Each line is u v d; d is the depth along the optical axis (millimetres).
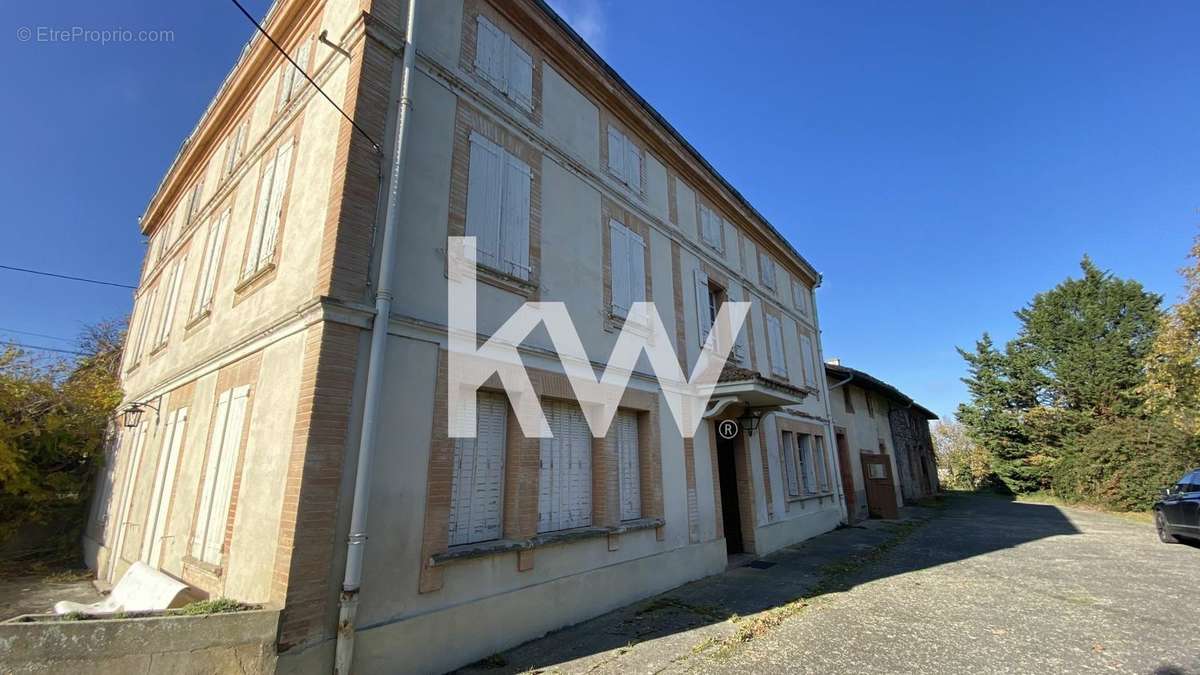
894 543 11758
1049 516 17047
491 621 5074
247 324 5914
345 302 4426
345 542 4148
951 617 6043
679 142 10297
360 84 5062
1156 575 8039
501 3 6863
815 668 4621
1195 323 15211
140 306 12320
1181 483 11438
